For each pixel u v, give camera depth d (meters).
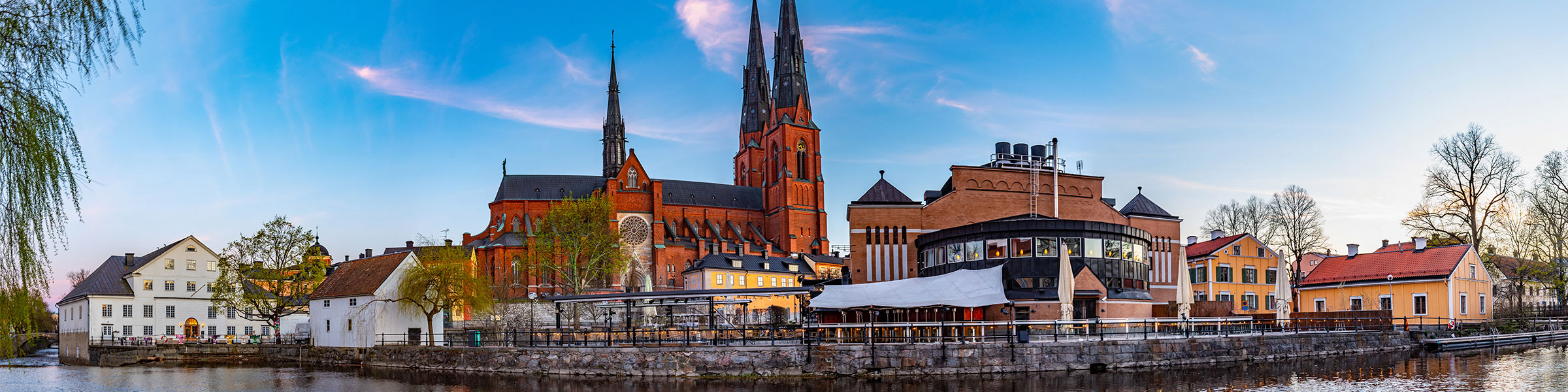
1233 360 54.12
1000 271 54.41
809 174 174.00
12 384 60.09
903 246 85.81
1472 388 42.94
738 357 49.47
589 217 125.62
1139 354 51.25
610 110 193.12
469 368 59.72
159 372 69.12
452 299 73.38
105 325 101.75
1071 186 93.94
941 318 62.25
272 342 92.31
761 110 191.00
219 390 54.78
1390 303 85.06
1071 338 52.38
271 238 91.25
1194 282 93.94
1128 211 96.94
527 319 94.25
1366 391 42.22
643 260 152.12
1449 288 80.19
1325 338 59.34
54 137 20.94
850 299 53.12
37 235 21.02
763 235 175.25
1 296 20.94
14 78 20.36
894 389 44.84
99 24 19.89
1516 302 93.50
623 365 51.47
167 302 106.81
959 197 88.38
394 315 75.00
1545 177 84.88
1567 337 75.25
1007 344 49.47
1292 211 111.50
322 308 82.19
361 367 68.94
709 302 55.50
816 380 47.88
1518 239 90.31
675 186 170.12
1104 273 64.19
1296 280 96.50
